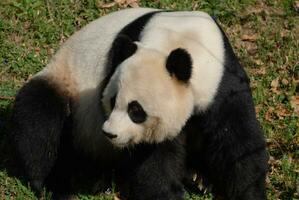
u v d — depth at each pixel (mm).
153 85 11055
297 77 15891
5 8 17594
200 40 11812
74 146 13758
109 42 12992
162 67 11203
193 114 11898
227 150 12172
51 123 13312
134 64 11125
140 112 11195
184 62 11125
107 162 13734
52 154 13484
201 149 12844
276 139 14039
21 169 13609
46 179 13570
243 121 12000
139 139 11594
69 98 13430
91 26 13766
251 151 12141
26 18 17391
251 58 16453
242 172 12297
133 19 13086
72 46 13703
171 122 11383
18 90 14961
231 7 17812
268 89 15531
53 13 17500
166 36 11766
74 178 13828
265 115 14664
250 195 12461
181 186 12586
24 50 16609
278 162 13469
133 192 12414
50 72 13656
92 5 17719
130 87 11055
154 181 12078
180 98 11375
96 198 13203
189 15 12438
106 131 11133
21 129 13352
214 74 11664
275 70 16062
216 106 11773
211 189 13227
